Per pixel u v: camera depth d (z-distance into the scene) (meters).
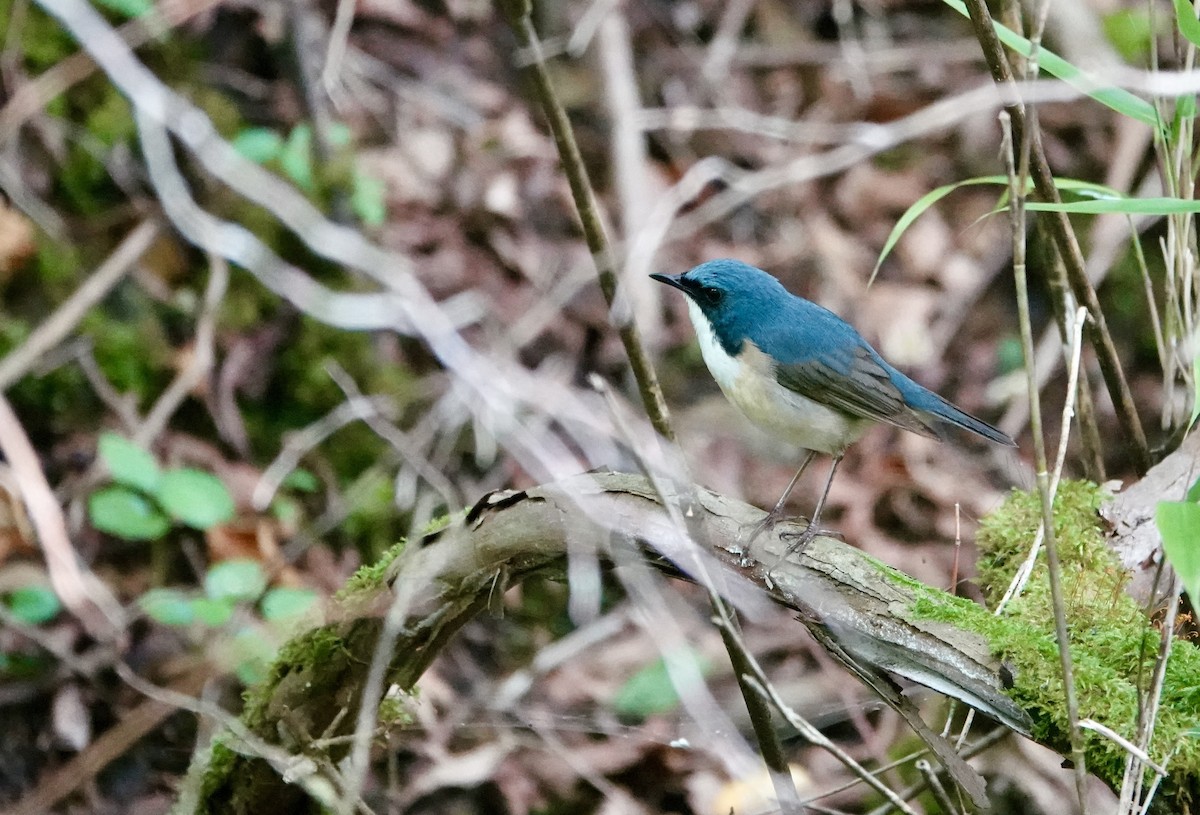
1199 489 5.73
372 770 10.02
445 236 13.43
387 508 11.58
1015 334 15.14
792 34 17.05
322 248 11.90
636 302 13.69
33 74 11.79
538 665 11.16
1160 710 5.45
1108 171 15.74
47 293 11.30
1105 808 9.55
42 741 9.36
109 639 9.78
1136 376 14.32
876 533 13.01
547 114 5.84
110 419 11.12
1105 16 14.89
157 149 11.70
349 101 13.64
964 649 5.69
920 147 16.52
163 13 12.30
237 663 8.86
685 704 10.53
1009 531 7.27
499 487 11.97
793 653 11.59
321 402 11.96
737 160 15.87
